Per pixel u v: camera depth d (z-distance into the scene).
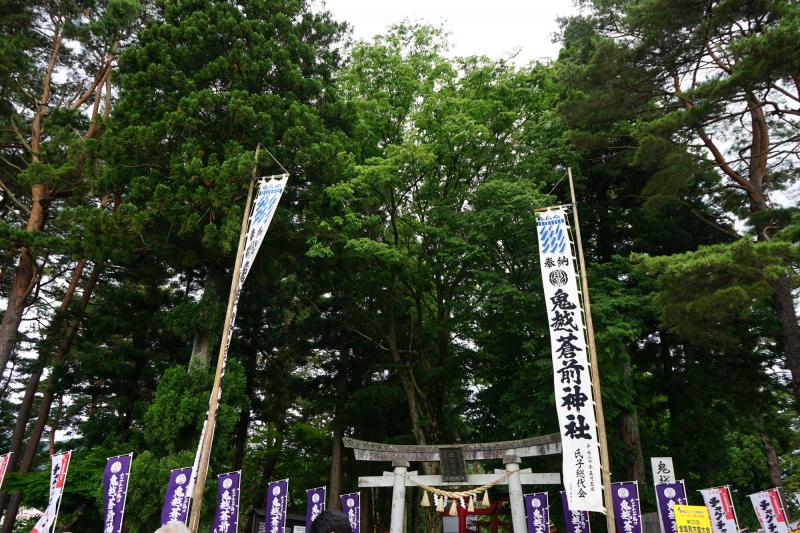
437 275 19.27
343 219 17.62
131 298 21.03
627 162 18.05
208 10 17.02
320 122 17.42
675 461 18.44
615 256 17.12
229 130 15.94
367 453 13.57
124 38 22.73
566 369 10.69
